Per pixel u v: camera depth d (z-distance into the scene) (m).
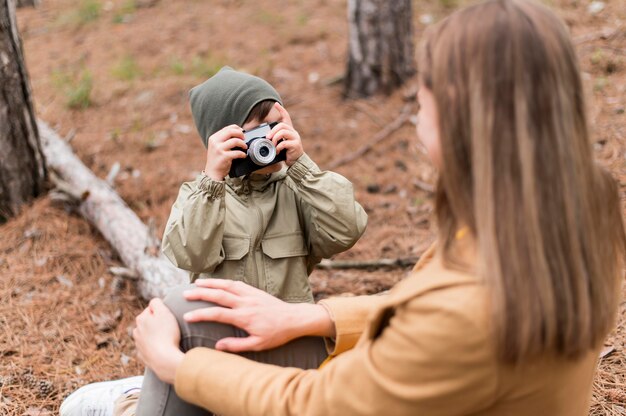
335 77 5.89
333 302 1.60
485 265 1.08
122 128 5.33
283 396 1.31
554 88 1.08
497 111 1.08
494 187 1.08
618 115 4.61
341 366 1.25
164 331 1.48
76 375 2.72
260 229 2.01
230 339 1.49
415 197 4.31
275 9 7.54
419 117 1.26
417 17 6.95
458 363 1.11
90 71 6.42
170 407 1.56
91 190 3.88
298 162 2.02
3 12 3.54
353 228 2.03
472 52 1.11
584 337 1.10
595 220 1.16
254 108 2.05
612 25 5.82
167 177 4.56
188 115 5.52
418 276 1.20
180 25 7.32
